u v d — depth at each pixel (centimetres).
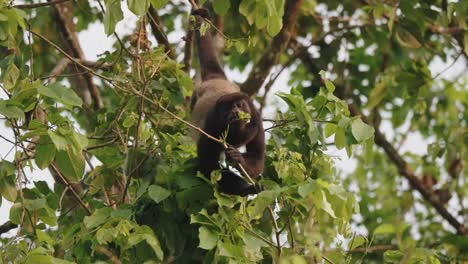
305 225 986
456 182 1884
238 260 930
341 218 966
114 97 1667
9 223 1275
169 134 1163
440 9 1847
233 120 1145
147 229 958
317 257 963
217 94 1307
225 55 1948
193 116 1288
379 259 1423
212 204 1037
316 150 1085
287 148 1066
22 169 1000
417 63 1892
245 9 1061
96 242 979
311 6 1895
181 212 1047
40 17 1755
